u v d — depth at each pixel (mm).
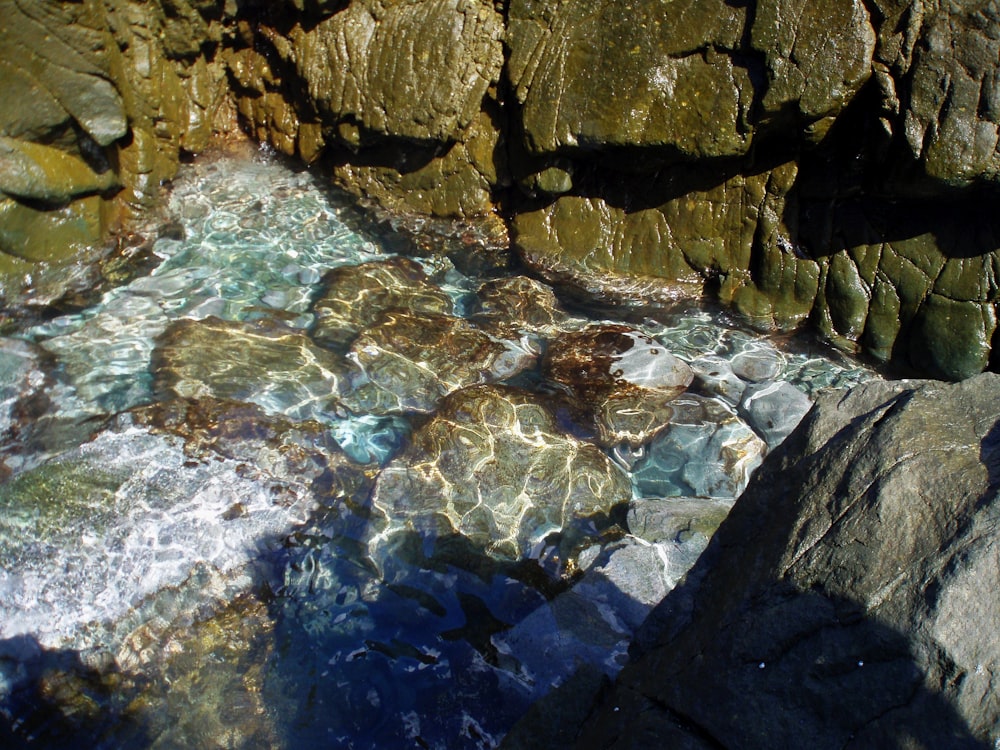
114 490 4781
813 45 5602
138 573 4457
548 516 4824
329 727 3975
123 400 5449
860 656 2592
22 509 4621
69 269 6172
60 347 5805
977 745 2314
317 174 7535
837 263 6141
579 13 6223
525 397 5527
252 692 4105
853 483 2980
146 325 6055
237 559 4598
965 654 2441
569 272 6695
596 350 6051
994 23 5219
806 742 2572
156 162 6957
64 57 5660
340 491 4973
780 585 2895
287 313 6273
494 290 6602
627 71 6086
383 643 4277
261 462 5055
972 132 5348
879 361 6168
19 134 5613
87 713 3998
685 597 3432
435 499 4863
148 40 6715
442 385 5758
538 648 4184
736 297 6453
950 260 5840
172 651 4242
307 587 4512
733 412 5750
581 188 6684
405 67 6703
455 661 4195
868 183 5883
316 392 5605
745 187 6270
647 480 5277
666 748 2809
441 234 7094
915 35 5398
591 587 4430
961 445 2934
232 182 7406
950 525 2689
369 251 6996
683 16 5906
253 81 7410
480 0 6527
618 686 3363
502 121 6762
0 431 5180
